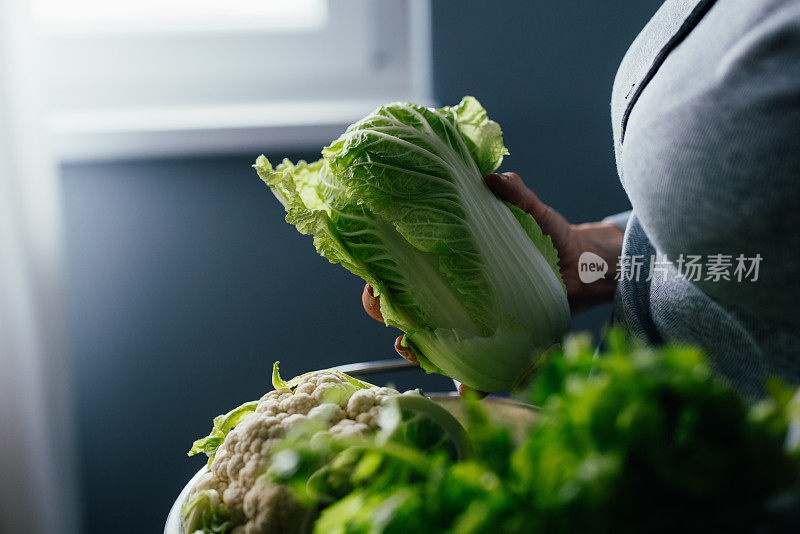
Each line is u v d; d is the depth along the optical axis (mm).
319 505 450
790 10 383
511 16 1224
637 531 293
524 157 1297
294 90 1433
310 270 1318
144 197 1267
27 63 1080
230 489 498
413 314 665
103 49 1368
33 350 1133
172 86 1405
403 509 321
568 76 1254
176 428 1354
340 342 1352
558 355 334
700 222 423
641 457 294
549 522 290
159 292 1301
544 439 311
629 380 307
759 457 297
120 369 1320
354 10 1396
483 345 635
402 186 627
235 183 1276
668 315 563
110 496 1367
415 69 1385
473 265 627
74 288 1284
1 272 1094
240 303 1320
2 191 1080
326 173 674
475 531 292
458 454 473
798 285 404
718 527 295
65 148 1215
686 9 493
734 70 393
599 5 1222
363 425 493
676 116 429
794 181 373
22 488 1154
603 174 1304
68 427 1232
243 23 1398
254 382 1353
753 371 492
